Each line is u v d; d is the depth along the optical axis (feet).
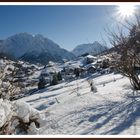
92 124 26.84
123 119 25.41
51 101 80.33
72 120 31.42
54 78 225.35
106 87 73.46
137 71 39.14
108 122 25.82
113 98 39.32
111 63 38.75
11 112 18.11
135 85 39.81
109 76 157.79
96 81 138.82
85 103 42.29
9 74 18.29
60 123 31.32
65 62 377.30
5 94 18.88
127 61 37.09
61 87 191.72
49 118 35.45
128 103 33.01
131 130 20.72
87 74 225.97
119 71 38.99
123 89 50.21
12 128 18.79
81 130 25.43
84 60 361.71
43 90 198.29
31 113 20.67
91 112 33.27
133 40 35.35
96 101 40.88
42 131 28.43
